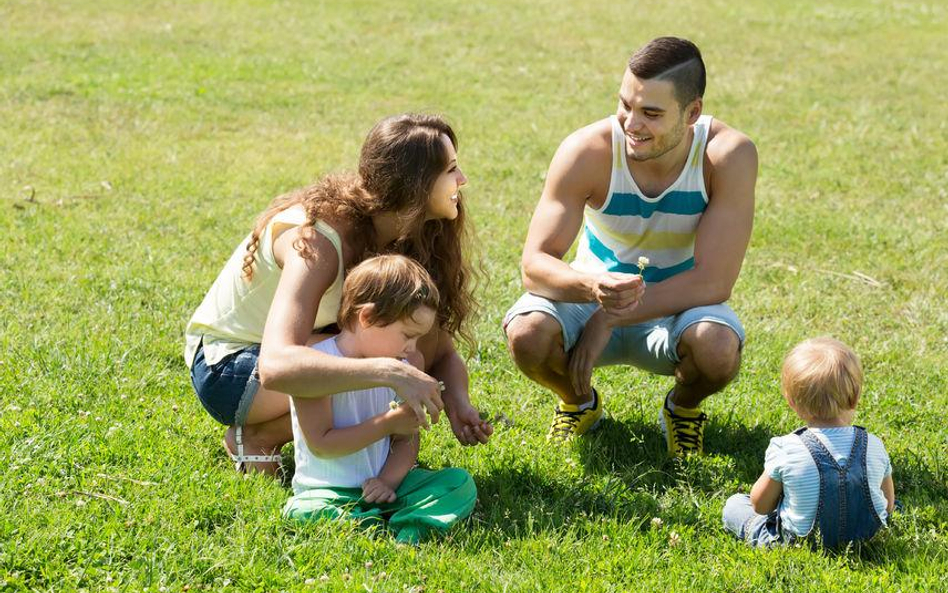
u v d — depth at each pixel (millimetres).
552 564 5844
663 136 6848
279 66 21688
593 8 29078
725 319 7008
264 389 6387
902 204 14141
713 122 7180
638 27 26953
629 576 5828
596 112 19234
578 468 7078
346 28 25562
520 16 27719
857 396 6156
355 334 6141
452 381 6820
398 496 6379
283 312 6008
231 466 6879
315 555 5766
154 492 6305
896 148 16922
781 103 19938
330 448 6133
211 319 6781
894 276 11438
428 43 24453
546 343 7191
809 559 5934
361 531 6078
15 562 5543
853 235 12734
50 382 7750
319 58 22547
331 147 16375
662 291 7109
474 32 25719
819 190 14695
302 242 6141
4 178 13734
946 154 16562
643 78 6762
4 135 15961
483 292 10125
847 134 17734
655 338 7359
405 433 6078
